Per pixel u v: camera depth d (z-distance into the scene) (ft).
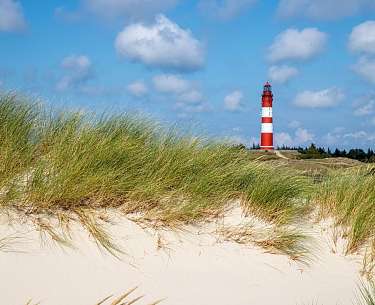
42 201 15.53
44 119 19.90
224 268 16.47
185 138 21.59
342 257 19.61
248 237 18.25
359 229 20.45
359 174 25.40
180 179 19.24
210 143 22.39
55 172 16.75
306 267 18.07
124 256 15.29
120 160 18.54
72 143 18.34
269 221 19.83
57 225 15.24
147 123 21.54
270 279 16.71
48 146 18.61
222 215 19.12
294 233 19.16
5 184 15.66
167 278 15.14
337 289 17.16
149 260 15.55
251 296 15.46
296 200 21.88
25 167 17.15
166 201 17.98
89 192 16.47
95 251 14.97
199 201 18.53
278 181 21.44
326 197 23.25
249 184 21.12
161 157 19.57
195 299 14.57
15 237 14.28
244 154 23.16
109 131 20.17
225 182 20.36
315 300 16.10
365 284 17.93
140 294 14.15
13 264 13.50
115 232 16.01
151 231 16.66
